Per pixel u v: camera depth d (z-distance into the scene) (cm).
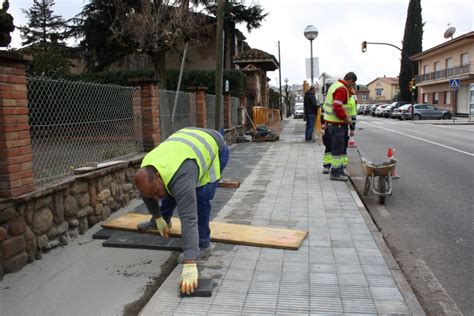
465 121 3491
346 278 395
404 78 5606
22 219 418
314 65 1528
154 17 1658
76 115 600
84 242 493
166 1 1658
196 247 373
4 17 412
